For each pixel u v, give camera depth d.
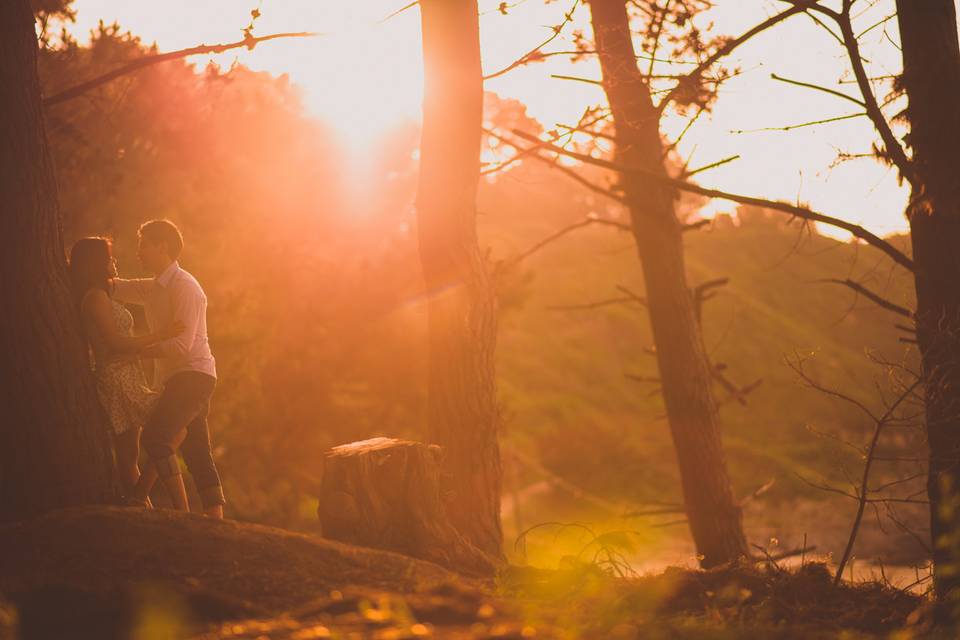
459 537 6.06
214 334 19.44
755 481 44.69
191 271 19.14
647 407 68.38
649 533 29.28
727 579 5.35
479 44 7.05
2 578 4.50
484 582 5.45
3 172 5.86
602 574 5.19
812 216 6.77
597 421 59.41
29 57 6.05
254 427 21.23
